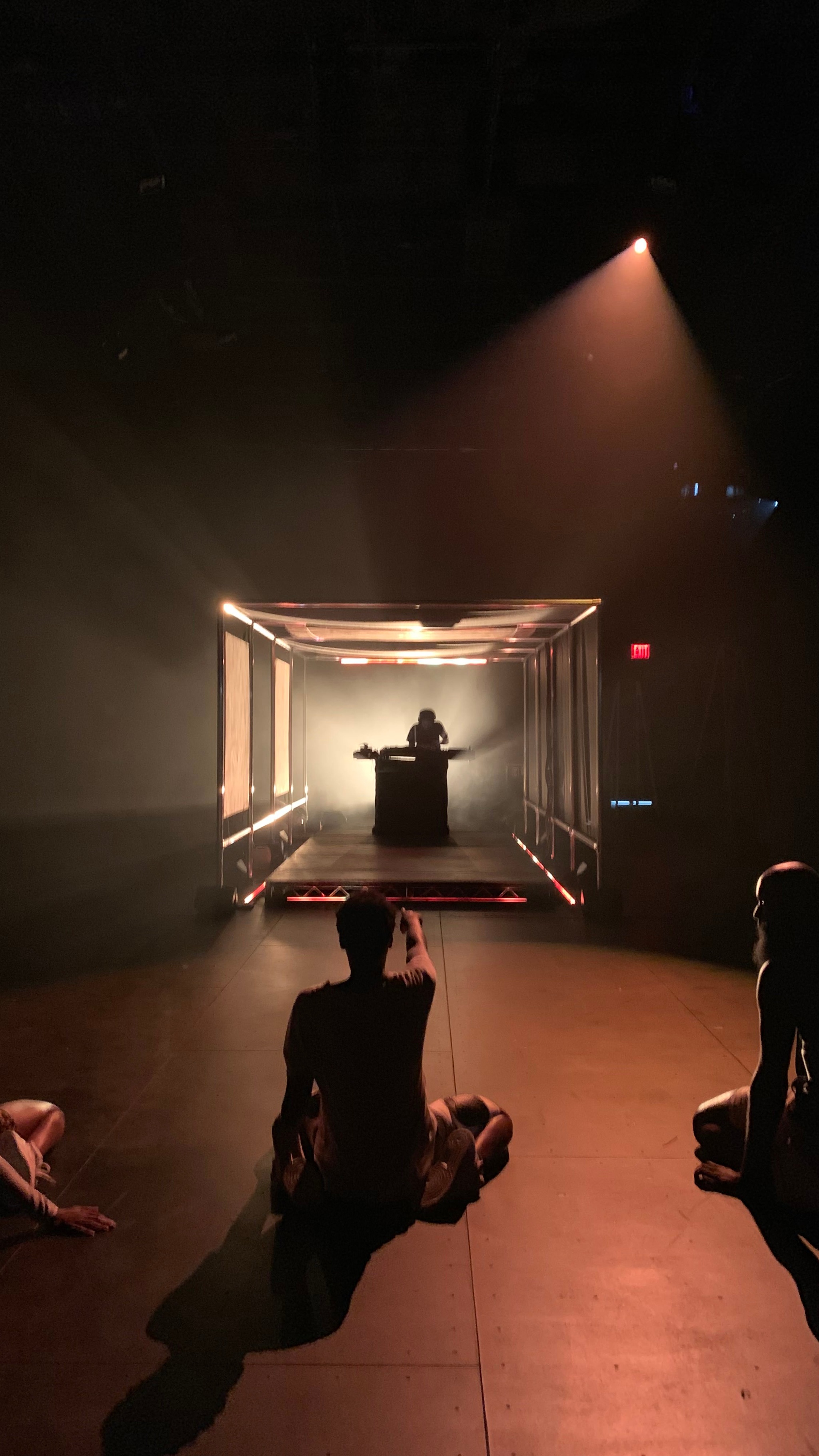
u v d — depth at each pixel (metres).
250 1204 3.03
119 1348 2.30
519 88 6.00
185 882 9.81
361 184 7.02
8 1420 2.06
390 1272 2.63
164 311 8.55
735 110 6.15
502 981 5.68
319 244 7.86
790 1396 2.15
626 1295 2.52
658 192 6.80
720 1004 5.20
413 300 8.82
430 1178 2.97
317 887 8.21
